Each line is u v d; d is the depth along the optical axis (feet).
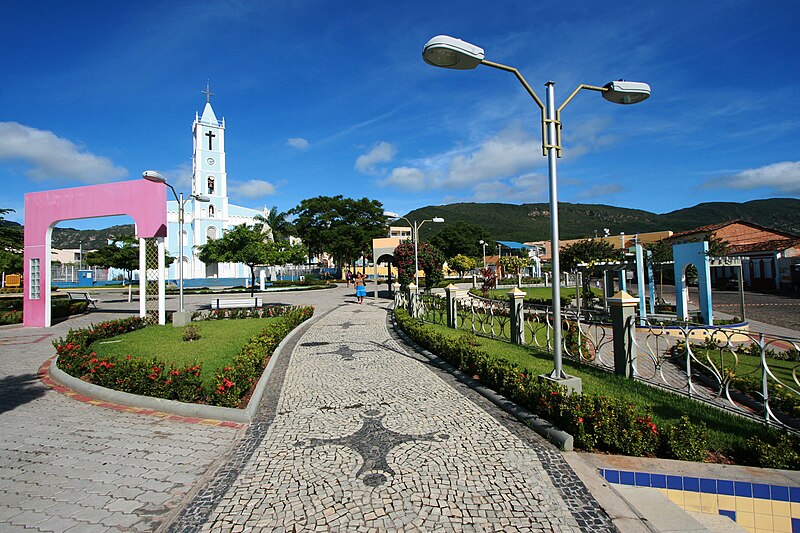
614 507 11.26
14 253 81.05
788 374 23.59
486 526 10.44
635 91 19.90
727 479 12.31
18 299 65.77
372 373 25.61
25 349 34.53
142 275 45.98
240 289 120.16
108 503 11.82
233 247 92.43
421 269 80.64
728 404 18.03
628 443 14.02
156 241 50.62
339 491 12.12
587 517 10.83
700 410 17.34
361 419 17.88
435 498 11.68
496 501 11.51
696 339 37.22
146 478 13.23
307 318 51.88
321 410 19.20
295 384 23.59
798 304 67.62
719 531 11.53
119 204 45.73
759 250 98.63
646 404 17.94
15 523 10.87
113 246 107.24
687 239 100.78
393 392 21.61
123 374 21.63
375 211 169.17
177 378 20.25
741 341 35.81
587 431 14.61
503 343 32.63
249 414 18.24
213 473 13.46
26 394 21.99
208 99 161.99
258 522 10.76
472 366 23.62
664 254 62.03
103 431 17.04
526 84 19.13
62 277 166.71
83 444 15.79
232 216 167.94
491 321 36.70
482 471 13.14
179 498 12.09
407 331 39.14
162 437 16.42
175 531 10.53
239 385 20.08
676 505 11.61
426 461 13.87
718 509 12.26
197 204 157.58
